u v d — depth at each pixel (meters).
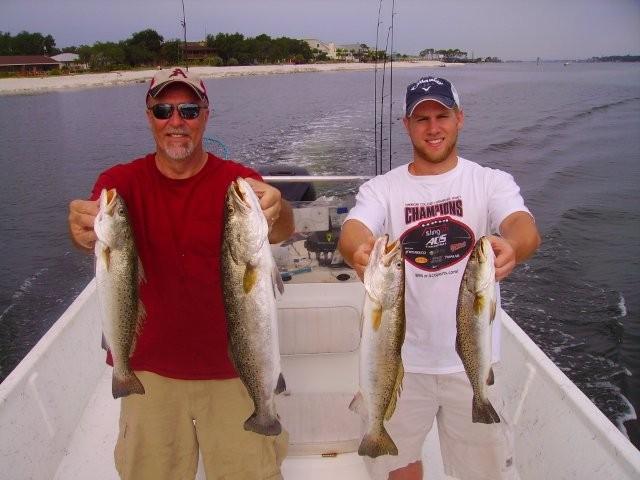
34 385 3.41
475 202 2.97
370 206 3.01
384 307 2.48
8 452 3.01
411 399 3.01
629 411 6.27
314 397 3.81
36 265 10.17
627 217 11.95
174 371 2.87
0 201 14.18
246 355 2.56
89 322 4.35
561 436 3.12
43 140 23.05
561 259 9.78
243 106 31.56
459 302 2.59
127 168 2.87
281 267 4.84
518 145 20.70
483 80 60.03
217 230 2.80
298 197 6.25
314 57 111.19
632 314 7.95
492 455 2.96
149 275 2.84
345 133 20.03
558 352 7.24
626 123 26.70
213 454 3.02
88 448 3.60
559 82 58.41
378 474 3.06
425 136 2.91
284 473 3.34
